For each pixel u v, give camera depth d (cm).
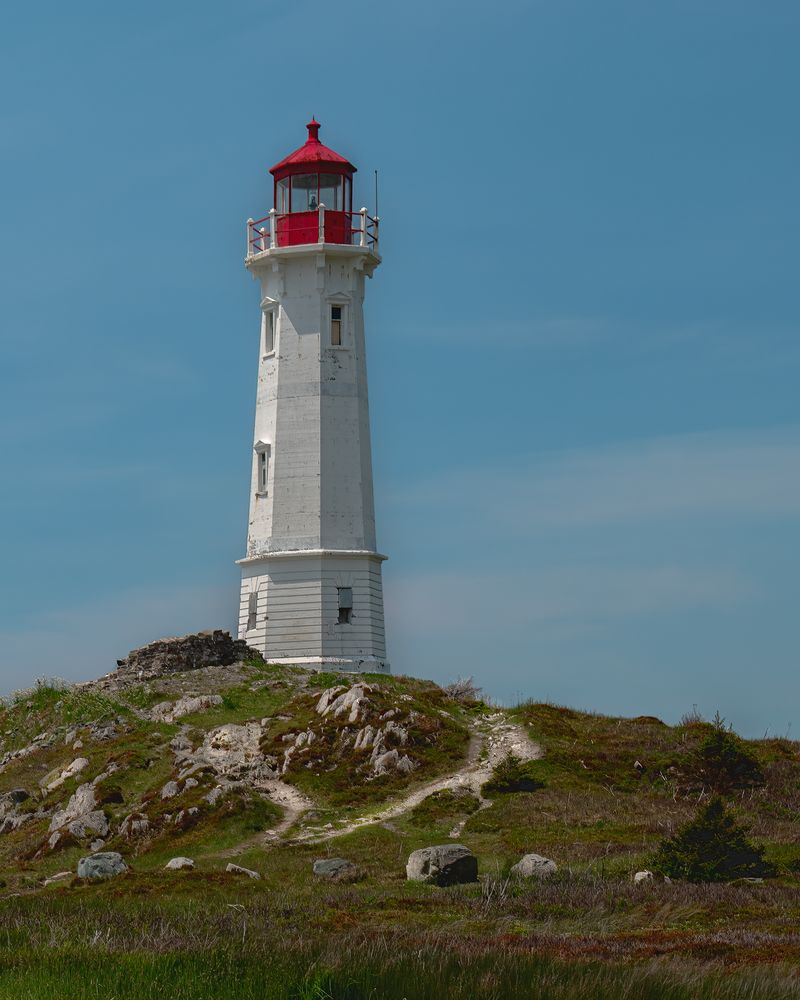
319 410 6925
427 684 6606
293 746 5550
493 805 5019
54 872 4669
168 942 2886
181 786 5112
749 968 2752
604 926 3450
